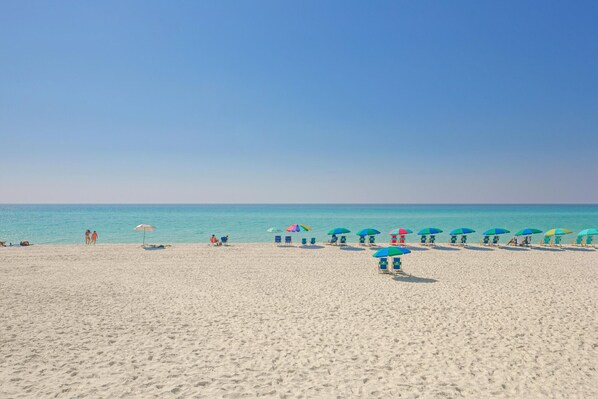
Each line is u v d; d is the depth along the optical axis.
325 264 17.62
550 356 6.85
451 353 6.99
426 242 26.25
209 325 8.60
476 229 46.88
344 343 7.50
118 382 5.75
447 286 12.85
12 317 8.96
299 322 8.84
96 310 9.71
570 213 108.75
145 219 70.00
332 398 5.30
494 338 7.79
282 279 14.06
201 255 20.38
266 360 6.65
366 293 11.81
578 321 8.93
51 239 33.56
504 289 12.38
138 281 13.52
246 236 37.56
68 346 7.21
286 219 72.94
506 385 5.71
